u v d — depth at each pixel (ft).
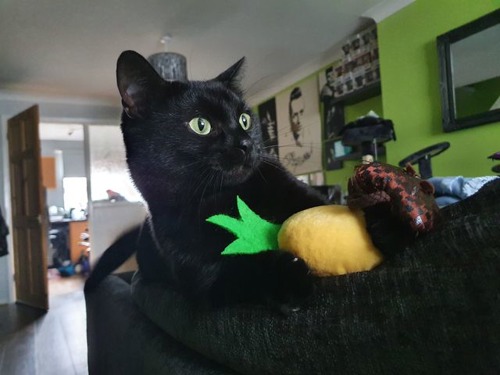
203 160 2.27
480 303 0.91
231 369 1.65
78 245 16.75
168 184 2.28
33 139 10.41
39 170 10.19
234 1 7.34
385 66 7.75
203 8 7.50
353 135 6.63
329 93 10.28
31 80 11.05
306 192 2.38
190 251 1.94
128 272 4.10
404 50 7.36
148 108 2.45
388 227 1.22
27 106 12.47
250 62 10.53
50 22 7.63
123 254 3.84
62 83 11.43
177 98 2.42
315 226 1.36
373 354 1.11
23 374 5.80
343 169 9.96
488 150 6.06
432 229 1.12
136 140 2.45
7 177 11.93
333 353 1.21
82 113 13.33
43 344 7.14
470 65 6.13
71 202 22.03
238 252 1.57
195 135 2.34
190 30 8.34
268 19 8.13
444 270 1.00
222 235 1.85
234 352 1.55
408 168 1.34
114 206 13.50
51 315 9.34
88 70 10.38
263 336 1.43
